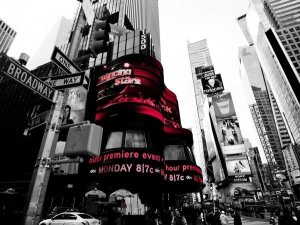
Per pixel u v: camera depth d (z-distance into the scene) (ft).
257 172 392.68
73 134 13.38
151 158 80.59
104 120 91.40
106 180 82.43
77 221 54.24
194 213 75.56
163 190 102.99
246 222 106.83
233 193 306.76
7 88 151.43
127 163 77.25
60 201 88.84
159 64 109.40
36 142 116.47
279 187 224.53
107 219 54.13
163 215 77.92
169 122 129.80
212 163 428.15
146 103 92.94
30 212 11.53
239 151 332.19
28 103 136.98
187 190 106.11
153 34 382.22
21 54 161.99
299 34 396.78
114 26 122.83
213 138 394.73
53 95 15.34
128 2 245.65
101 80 104.58
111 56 158.10
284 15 469.16
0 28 417.69
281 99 478.18
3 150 121.39
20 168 113.50
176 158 108.78
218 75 469.16
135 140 86.89
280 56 395.75
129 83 95.96
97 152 13.12
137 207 80.18
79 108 103.35
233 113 355.77
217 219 54.49
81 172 87.76
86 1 18.79
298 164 369.09
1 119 134.51
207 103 418.72
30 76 14.06
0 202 70.69
